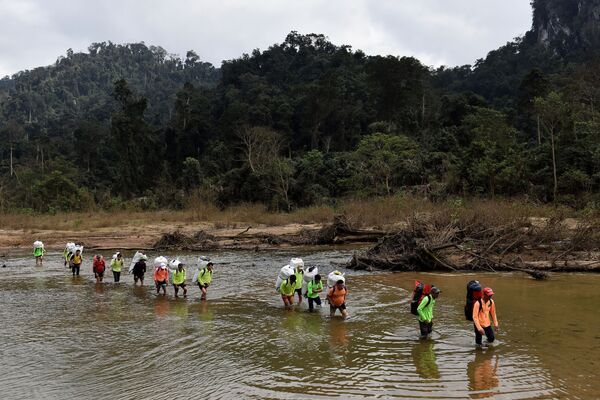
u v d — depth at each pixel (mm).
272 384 7871
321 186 55250
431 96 80375
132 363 8992
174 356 9344
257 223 40219
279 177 54125
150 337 10609
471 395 7277
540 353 9117
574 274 18000
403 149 54469
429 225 21969
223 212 46188
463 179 44688
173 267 15164
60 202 54719
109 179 81312
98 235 33750
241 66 109625
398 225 29156
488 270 19234
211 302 14281
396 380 7910
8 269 21469
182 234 29844
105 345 10070
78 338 10594
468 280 17234
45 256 26484
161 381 8109
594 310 12461
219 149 73625
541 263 19000
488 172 42844
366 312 12766
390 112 75688
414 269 19797
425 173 50844
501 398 7156
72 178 74062
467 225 22234
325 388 7664
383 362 8789
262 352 9500
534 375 8016
